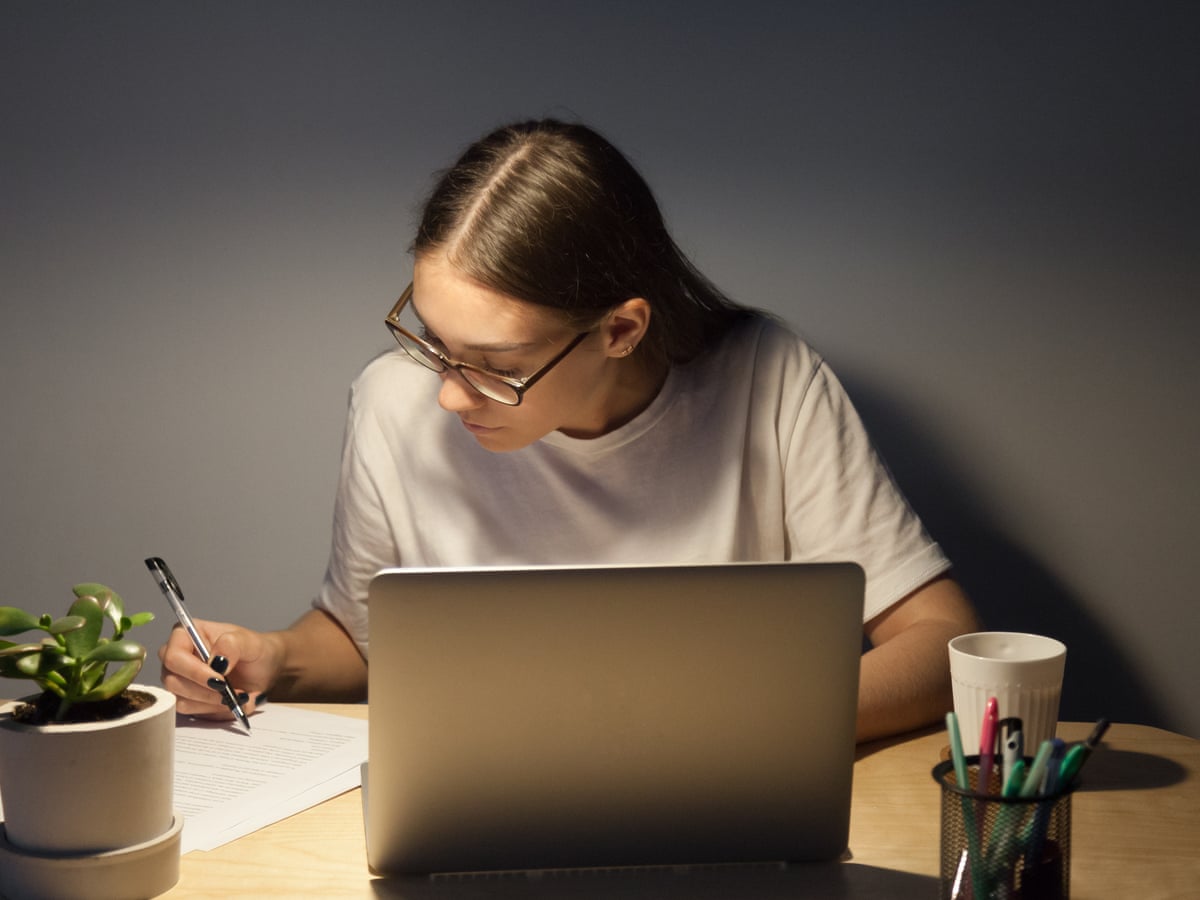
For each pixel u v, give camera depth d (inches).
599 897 33.1
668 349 57.0
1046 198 71.6
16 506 79.0
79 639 31.2
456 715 32.7
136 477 78.1
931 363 73.2
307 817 37.7
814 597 33.2
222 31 74.1
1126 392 72.8
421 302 46.4
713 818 34.6
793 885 33.9
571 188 47.8
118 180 75.9
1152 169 71.0
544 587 32.1
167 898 32.5
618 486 59.1
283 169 74.8
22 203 76.5
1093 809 38.4
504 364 46.7
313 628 59.4
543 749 33.3
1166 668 74.6
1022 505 74.0
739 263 72.9
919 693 44.9
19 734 30.6
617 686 33.1
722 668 33.3
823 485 58.5
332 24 73.4
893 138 71.7
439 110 73.5
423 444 61.6
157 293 76.5
